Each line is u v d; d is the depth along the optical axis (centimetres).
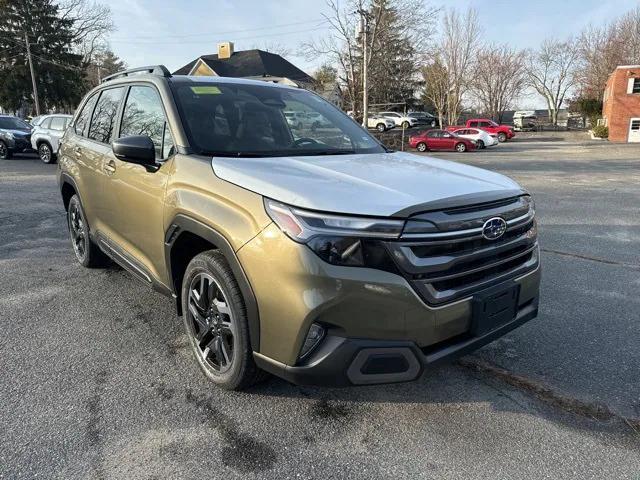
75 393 288
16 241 626
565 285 484
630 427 264
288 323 228
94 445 244
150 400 282
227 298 264
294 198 230
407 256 222
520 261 280
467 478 226
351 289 218
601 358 338
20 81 4591
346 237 218
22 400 280
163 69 367
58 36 4747
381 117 4303
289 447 245
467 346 249
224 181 265
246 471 229
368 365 226
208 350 295
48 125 1630
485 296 248
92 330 371
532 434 257
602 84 6078
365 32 2288
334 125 389
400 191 240
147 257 344
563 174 1585
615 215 841
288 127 361
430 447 246
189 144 305
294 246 223
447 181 265
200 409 274
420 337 231
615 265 549
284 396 287
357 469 231
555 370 322
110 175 382
